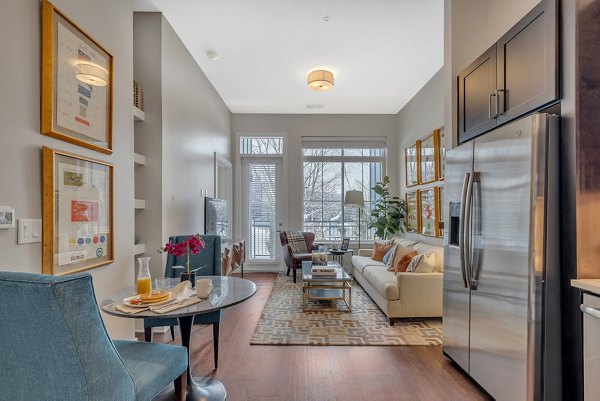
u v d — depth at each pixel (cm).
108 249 223
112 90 229
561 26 159
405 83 475
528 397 161
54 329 104
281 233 572
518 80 186
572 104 155
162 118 310
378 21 319
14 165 150
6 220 145
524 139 166
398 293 335
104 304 173
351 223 628
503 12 242
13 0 150
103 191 219
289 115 624
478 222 204
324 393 211
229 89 499
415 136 523
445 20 271
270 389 215
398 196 612
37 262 163
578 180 153
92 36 210
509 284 175
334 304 406
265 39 353
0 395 114
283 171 621
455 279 236
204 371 239
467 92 241
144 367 145
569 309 158
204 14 309
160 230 307
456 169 237
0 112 144
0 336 109
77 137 191
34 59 162
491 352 191
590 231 153
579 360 153
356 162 631
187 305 169
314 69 427
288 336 303
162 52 310
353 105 576
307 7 297
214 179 492
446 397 206
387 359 259
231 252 469
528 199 162
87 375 109
